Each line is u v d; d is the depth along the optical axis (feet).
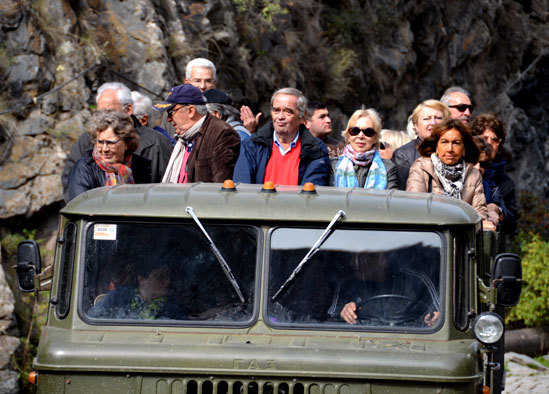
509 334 126.00
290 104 67.77
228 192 52.42
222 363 47.52
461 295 50.08
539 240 142.92
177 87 71.82
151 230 51.19
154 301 50.39
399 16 174.60
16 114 108.27
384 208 50.98
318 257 50.31
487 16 202.49
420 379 46.98
